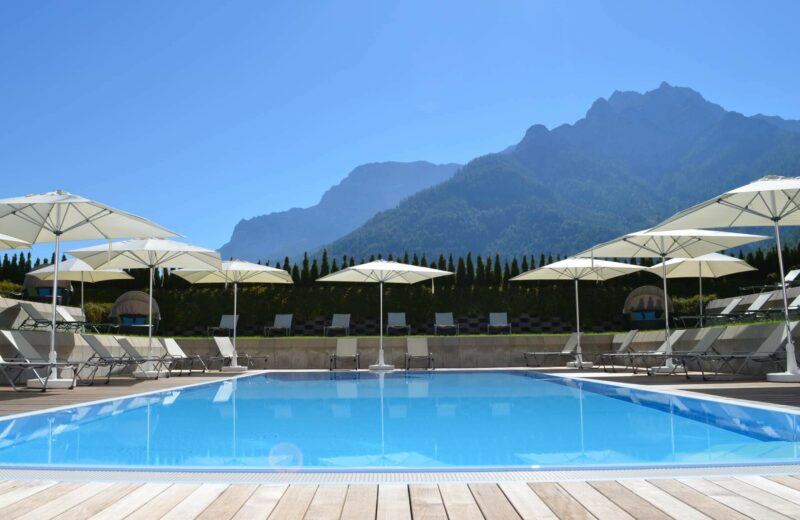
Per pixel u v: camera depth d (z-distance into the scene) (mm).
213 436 4629
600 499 2445
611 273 14852
